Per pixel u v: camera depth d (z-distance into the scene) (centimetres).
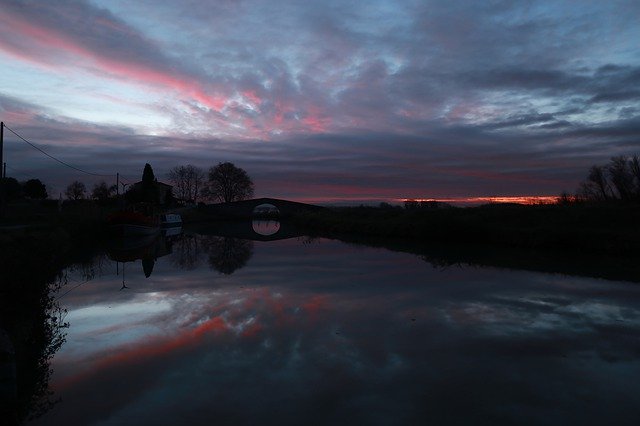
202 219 8000
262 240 3791
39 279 1217
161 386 724
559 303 1238
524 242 2575
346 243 3219
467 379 738
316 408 643
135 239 3691
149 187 7062
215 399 676
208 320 1112
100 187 7581
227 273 1856
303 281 1633
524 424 596
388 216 4528
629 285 1468
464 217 3145
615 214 2736
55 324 1087
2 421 618
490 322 1065
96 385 734
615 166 3712
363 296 1359
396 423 600
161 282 1664
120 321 1116
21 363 836
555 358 828
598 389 697
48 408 658
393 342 926
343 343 921
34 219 3347
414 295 1364
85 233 3366
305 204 8550
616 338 938
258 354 862
